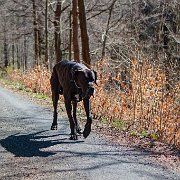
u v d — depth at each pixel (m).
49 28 31.42
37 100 17.03
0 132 9.89
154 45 26.20
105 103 12.11
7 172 6.68
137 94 11.07
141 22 29.23
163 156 7.73
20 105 15.03
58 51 29.12
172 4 24.52
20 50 65.50
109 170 6.79
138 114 10.95
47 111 13.57
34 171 6.73
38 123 11.18
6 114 12.68
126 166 7.02
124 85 12.13
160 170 6.83
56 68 9.91
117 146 8.49
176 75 13.43
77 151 8.05
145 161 7.36
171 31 24.31
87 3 30.38
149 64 11.50
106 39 30.73
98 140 9.05
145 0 27.84
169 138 9.70
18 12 33.69
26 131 10.05
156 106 10.52
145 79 11.06
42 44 32.56
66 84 9.09
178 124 9.95
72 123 9.12
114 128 10.54
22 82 26.55
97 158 7.52
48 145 8.56
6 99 16.97
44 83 20.31
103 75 12.78
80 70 8.63
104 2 31.38
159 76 11.05
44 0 29.75
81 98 9.07
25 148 8.30
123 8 31.11
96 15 29.92
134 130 10.30
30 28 36.34
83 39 18.64
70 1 28.45
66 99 9.11
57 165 7.08
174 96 10.75
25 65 56.38
